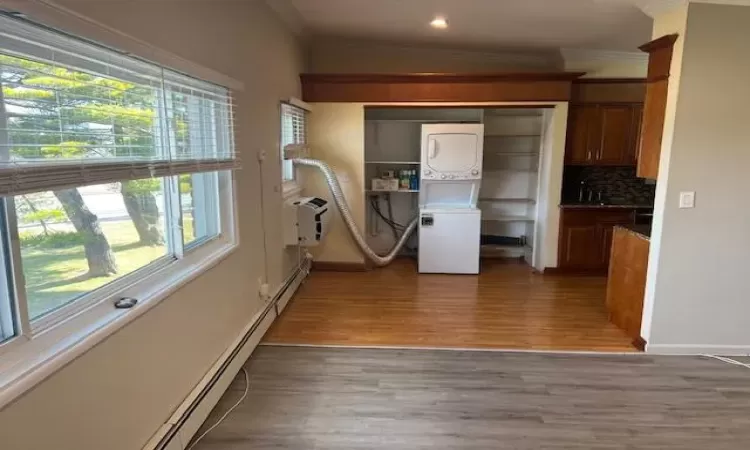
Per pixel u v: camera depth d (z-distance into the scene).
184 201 2.46
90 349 1.54
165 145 2.05
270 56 3.68
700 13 2.78
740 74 2.84
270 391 2.71
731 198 2.99
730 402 2.62
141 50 1.74
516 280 4.98
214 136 2.65
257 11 3.32
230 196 2.88
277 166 3.92
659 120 3.07
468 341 3.42
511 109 5.54
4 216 1.27
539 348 3.30
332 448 2.21
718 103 2.88
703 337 3.18
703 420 2.44
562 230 5.09
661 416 2.48
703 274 3.09
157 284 2.04
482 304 4.21
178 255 2.29
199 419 2.34
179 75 2.17
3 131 1.23
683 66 2.84
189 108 2.35
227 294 2.81
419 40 4.82
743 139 2.91
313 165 4.83
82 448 1.52
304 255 4.94
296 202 4.34
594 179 5.51
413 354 3.20
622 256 3.61
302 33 4.67
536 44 4.71
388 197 5.89
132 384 1.80
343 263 5.30
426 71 5.43
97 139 1.62
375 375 2.90
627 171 5.48
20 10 1.18
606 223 5.06
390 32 4.52
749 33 2.80
